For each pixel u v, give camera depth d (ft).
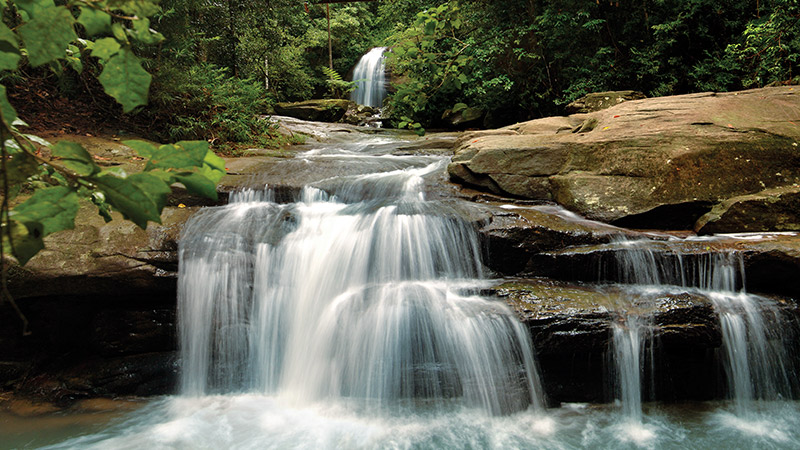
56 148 2.10
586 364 13.80
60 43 2.04
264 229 17.37
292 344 15.67
